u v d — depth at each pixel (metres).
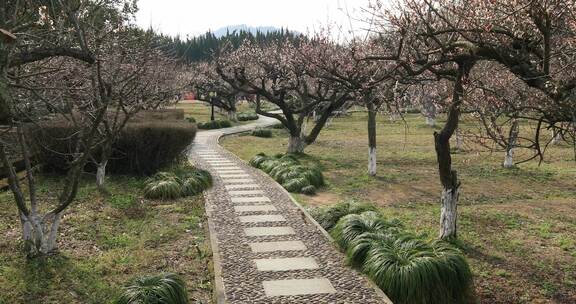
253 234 9.38
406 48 9.24
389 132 35.28
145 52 10.30
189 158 21.33
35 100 9.09
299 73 21.19
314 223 10.14
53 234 7.51
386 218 10.45
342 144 28.25
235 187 14.56
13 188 7.02
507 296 7.40
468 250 9.30
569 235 10.27
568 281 7.91
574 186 15.79
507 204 13.31
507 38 6.68
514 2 5.90
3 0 5.93
